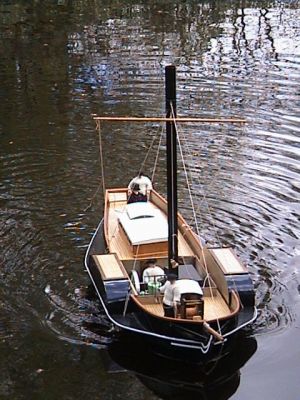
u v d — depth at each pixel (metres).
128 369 12.20
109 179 20.92
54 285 14.84
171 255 13.46
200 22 43.81
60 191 20.02
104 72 32.47
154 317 12.22
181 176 20.94
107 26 42.38
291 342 12.95
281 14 46.56
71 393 11.62
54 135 24.59
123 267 13.85
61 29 41.41
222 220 18.03
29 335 13.09
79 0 49.97
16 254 16.14
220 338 11.49
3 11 46.06
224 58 35.06
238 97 28.45
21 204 19.05
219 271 13.44
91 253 15.24
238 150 22.98
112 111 27.03
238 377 12.04
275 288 14.74
